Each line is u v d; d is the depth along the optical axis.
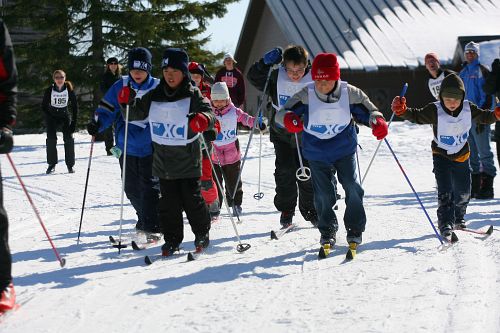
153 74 34.72
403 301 5.32
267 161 19.23
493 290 5.56
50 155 17.61
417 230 8.41
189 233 8.97
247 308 5.31
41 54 33.47
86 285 6.18
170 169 7.38
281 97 8.62
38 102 38.22
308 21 36.94
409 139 22.41
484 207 10.38
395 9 38.38
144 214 8.31
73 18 34.50
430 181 14.05
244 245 7.65
